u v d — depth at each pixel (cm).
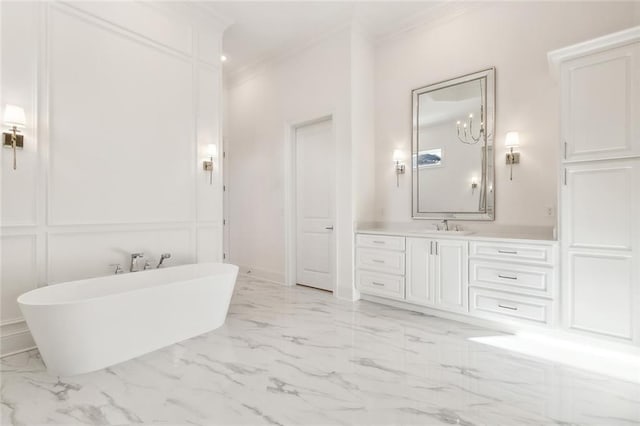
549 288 250
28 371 209
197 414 166
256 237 505
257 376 204
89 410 168
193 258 353
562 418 163
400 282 342
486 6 329
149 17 315
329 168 423
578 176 237
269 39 419
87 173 273
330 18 374
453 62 353
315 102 420
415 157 383
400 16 370
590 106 232
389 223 409
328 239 426
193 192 353
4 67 229
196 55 356
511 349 245
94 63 277
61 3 257
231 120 547
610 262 224
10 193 232
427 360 227
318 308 350
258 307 353
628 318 217
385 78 411
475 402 176
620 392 186
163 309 245
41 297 220
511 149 311
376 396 182
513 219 313
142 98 310
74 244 266
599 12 269
